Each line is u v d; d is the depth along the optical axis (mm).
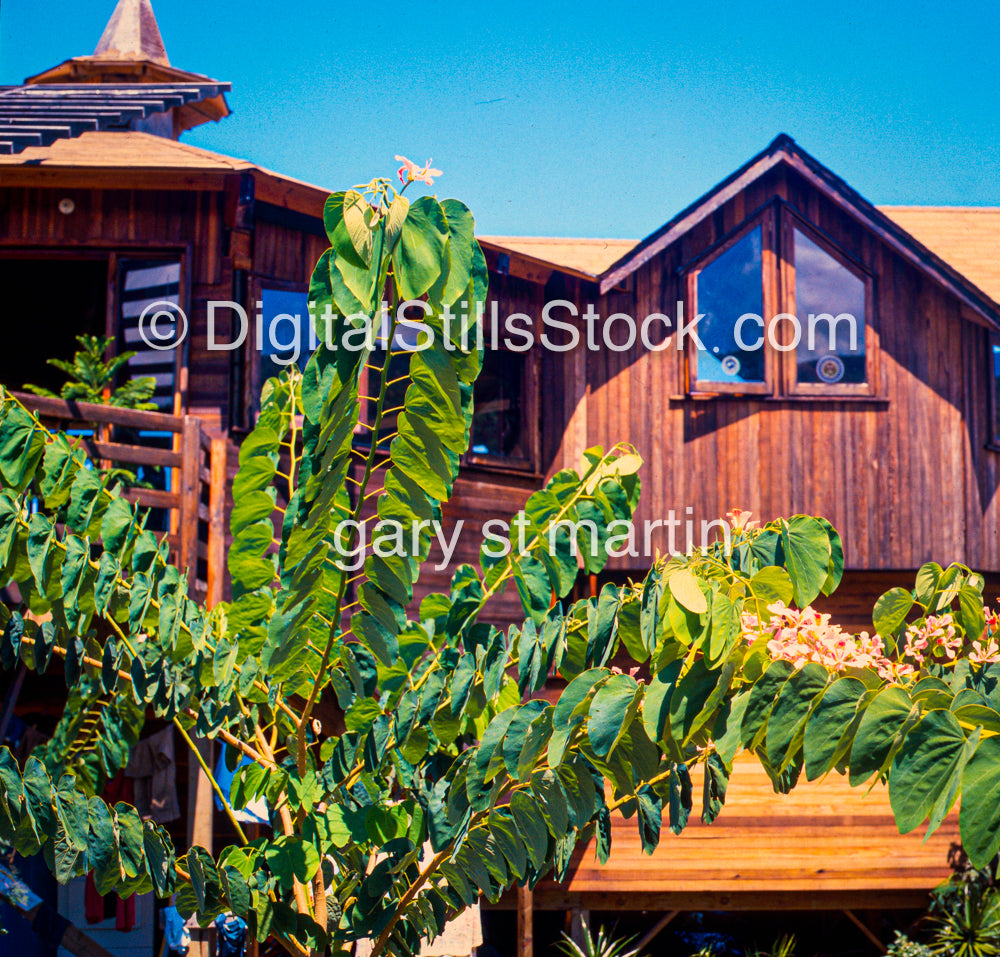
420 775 4664
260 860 4414
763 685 2457
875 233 12602
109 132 10797
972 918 10633
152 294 9906
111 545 4602
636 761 3264
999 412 13102
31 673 9305
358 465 9680
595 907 10984
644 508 12055
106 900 10852
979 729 2123
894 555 12398
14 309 13297
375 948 4473
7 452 4422
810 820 10977
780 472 12297
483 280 2861
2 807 3682
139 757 8945
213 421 9773
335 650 4582
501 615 11117
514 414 11875
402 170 2719
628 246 14078
